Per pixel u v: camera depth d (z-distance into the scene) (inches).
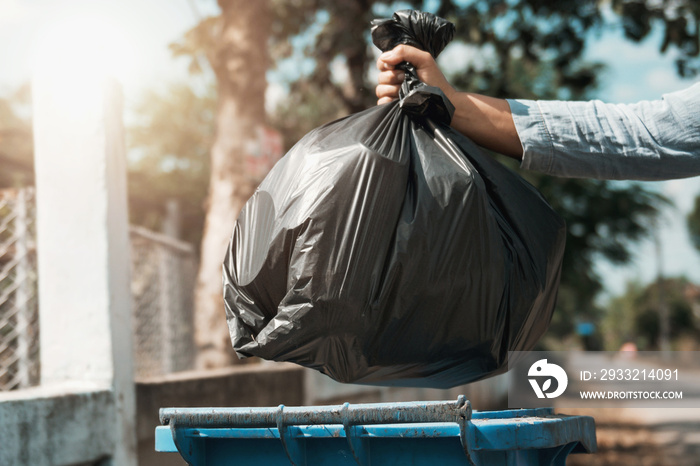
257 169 235.1
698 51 231.0
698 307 1943.9
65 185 126.0
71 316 123.9
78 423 111.0
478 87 303.7
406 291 60.2
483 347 62.9
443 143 65.4
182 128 823.7
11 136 445.7
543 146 69.2
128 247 130.7
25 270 129.0
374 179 61.3
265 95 251.6
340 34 297.0
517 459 60.7
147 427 130.7
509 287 64.9
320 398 206.4
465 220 61.4
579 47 274.7
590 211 516.7
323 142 65.2
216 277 233.3
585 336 1044.5
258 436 63.0
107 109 127.0
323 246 60.0
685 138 67.1
